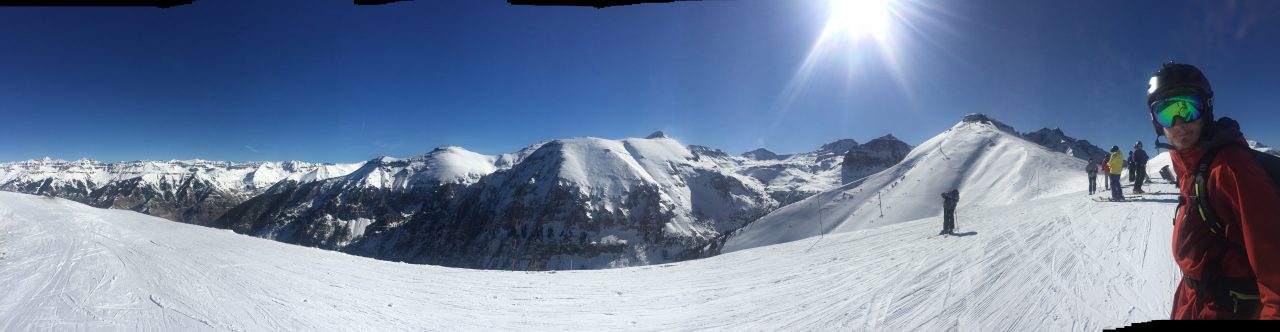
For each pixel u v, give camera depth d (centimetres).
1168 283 647
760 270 1203
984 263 937
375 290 952
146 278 827
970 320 629
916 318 673
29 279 785
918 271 961
